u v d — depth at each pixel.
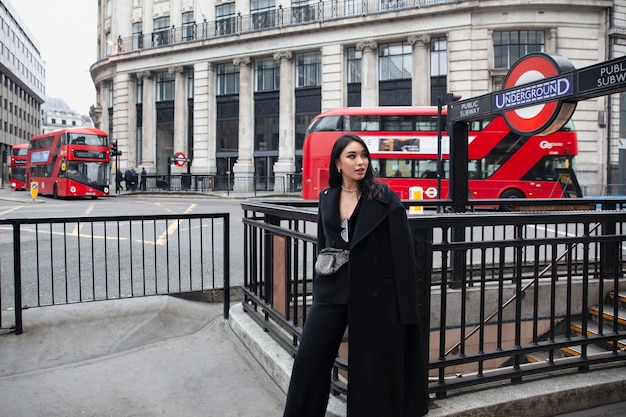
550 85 4.60
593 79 4.09
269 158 34.22
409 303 2.60
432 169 19.64
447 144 19.55
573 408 3.41
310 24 31.12
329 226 2.78
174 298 5.71
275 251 4.41
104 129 42.72
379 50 30.23
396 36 29.11
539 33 27.47
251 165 34.19
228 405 3.47
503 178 18.98
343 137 2.78
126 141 39.47
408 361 2.76
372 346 2.59
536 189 18.89
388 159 19.92
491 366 6.40
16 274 4.72
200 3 36.28
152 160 38.44
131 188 35.62
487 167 19.12
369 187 2.69
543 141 18.98
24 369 4.14
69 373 4.02
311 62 32.59
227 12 35.41
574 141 18.95
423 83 28.48
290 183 31.55
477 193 19.09
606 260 6.11
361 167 2.70
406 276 2.61
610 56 26.80
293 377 2.78
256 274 4.93
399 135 19.89
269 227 4.45
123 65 39.50
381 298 2.63
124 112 39.59
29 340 4.61
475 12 27.41
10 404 3.47
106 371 4.06
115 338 4.76
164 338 4.89
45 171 30.12
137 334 4.84
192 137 37.22
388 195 2.69
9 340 4.59
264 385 3.78
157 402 3.52
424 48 28.55
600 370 3.80
